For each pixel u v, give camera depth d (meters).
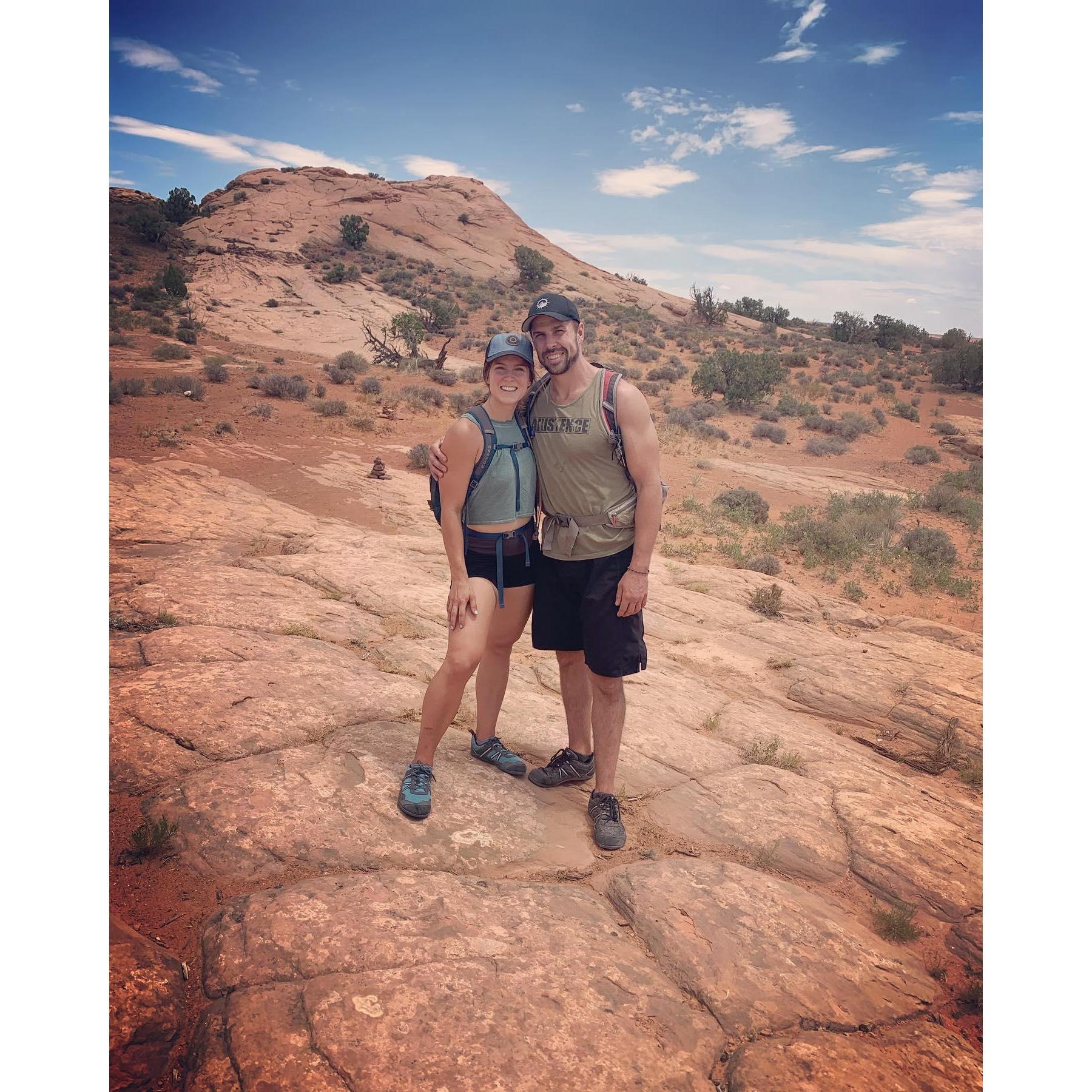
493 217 92.19
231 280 56.12
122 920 2.30
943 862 3.31
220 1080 1.76
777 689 5.92
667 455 20.44
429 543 9.16
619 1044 2.01
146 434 14.96
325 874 2.59
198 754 3.19
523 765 3.51
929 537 13.30
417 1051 1.88
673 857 3.08
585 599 3.12
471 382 29.97
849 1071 2.05
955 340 46.66
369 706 3.87
